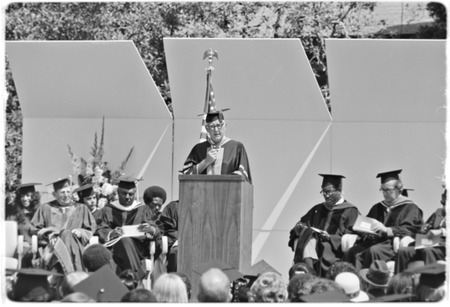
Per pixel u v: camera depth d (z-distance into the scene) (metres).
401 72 19.36
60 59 19.48
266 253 19.95
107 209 18.61
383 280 15.27
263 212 20.02
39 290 13.38
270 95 19.72
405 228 17.58
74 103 19.95
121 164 20.11
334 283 12.08
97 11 25.92
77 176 20.08
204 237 15.05
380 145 19.92
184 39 19.25
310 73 19.48
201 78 19.62
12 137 23.61
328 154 20.00
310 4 26.06
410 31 26.27
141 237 17.59
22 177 20.05
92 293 13.26
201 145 17.20
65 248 17.61
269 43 19.23
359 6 26.22
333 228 18.30
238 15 26.14
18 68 19.59
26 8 25.75
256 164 20.05
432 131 19.81
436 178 19.81
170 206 18.47
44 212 18.77
